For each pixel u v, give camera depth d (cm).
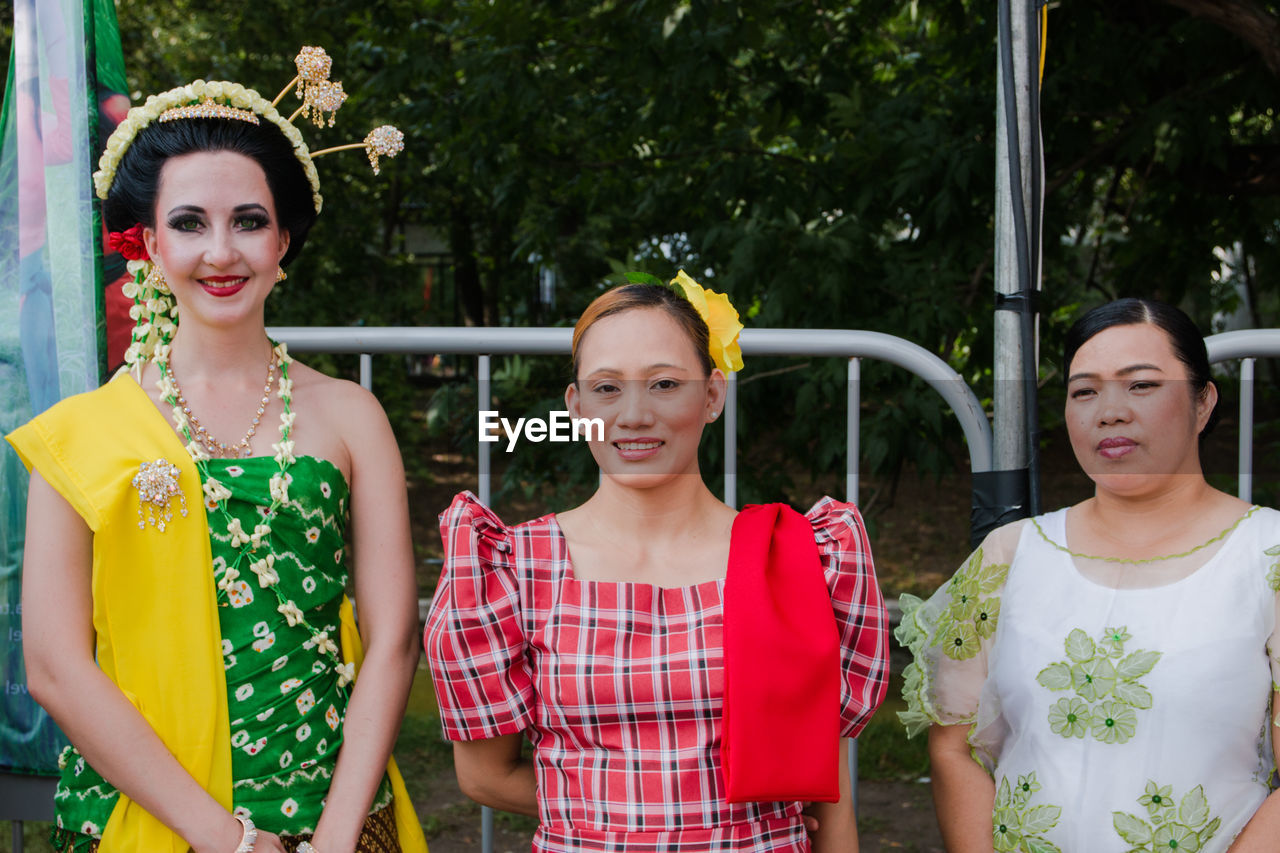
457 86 607
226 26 949
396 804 177
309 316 920
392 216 1099
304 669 164
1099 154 482
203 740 155
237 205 162
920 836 363
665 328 163
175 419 165
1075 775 165
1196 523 171
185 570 157
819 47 541
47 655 155
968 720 185
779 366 394
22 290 205
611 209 623
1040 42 209
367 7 609
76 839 162
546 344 221
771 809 158
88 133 200
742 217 495
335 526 171
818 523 171
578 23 532
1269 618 163
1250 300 916
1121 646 166
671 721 156
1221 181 524
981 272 429
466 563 162
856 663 165
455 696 162
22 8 206
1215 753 160
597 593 161
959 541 701
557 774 160
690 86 488
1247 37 408
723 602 159
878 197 451
